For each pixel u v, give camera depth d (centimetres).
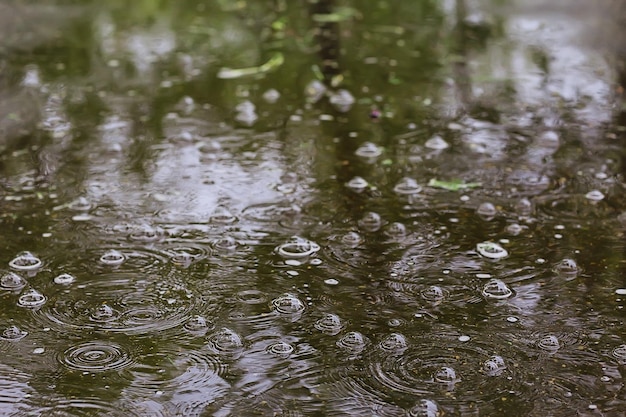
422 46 470
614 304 212
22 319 205
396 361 188
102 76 417
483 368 184
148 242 246
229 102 378
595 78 409
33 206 271
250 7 564
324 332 200
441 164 307
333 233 253
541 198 277
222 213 265
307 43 476
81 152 319
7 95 386
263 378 181
